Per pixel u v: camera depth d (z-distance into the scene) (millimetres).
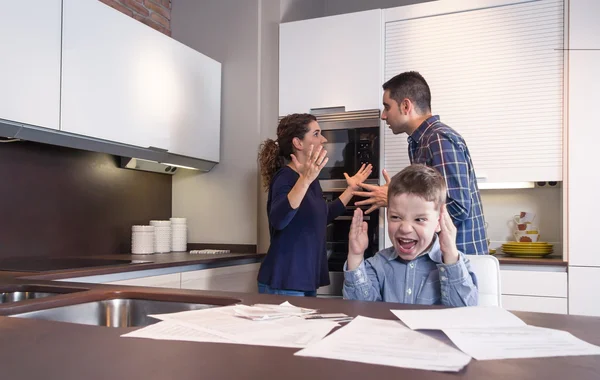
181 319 899
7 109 1979
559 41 2711
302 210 2320
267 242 3264
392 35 3006
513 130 2781
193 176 3436
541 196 3117
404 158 2951
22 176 2445
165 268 2396
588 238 2549
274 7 3307
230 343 730
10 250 2381
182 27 3520
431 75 2930
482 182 2828
